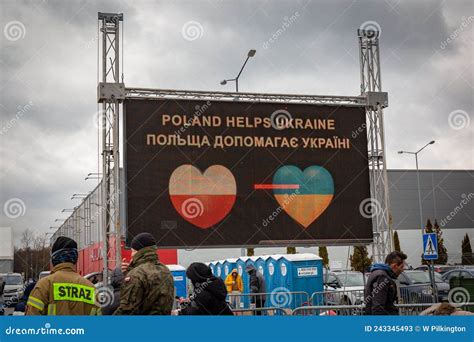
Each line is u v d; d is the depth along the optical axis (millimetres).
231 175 12734
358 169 13469
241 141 12883
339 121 13500
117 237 11938
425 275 21531
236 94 12922
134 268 5566
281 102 13203
